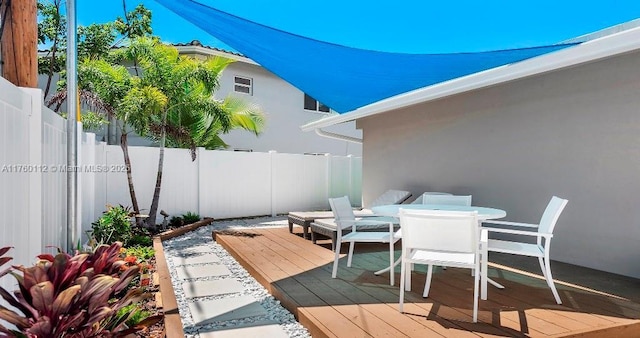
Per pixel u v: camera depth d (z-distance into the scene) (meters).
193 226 10.58
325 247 7.74
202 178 12.13
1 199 2.89
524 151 6.93
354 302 4.52
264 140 17.09
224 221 12.25
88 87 9.77
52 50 12.63
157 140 12.66
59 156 4.90
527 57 5.03
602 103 5.83
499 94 7.38
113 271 2.71
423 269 6.00
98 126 11.46
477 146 7.84
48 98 12.68
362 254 7.14
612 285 5.06
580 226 6.10
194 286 5.72
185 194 11.84
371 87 6.60
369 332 3.65
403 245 4.23
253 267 6.16
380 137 10.91
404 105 7.64
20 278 2.16
